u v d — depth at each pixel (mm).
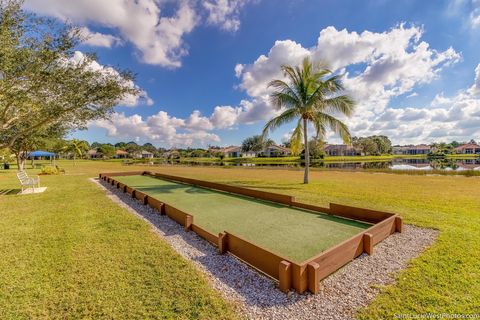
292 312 2268
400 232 4258
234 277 2891
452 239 3922
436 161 41656
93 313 2260
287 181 12453
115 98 6078
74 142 34844
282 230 4523
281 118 11367
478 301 2385
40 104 5441
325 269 2820
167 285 2695
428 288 2604
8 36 4504
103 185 11289
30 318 2215
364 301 2416
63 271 3016
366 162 39594
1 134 6363
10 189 10281
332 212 5480
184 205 6801
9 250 3664
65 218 5441
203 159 59156
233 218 5402
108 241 3996
